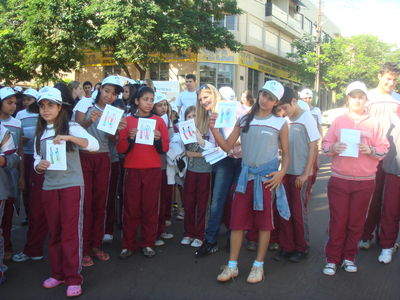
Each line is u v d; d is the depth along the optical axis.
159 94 5.15
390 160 4.17
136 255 4.47
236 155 4.46
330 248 3.98
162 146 4.33
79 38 15.74
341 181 3.91
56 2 15.02
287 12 29.25
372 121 3.91
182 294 3.51
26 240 4.66
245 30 23.41
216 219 4.45
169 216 5.71
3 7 17.73
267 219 3.73
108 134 4.29
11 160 3.65
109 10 15.08
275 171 3.73
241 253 4.56
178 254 4.52
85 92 8.02
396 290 3.61
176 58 22.11
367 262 4.29
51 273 3.77
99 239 4.31
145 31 14.95
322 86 29.12
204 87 4.44
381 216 4.28
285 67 29.05
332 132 4.09
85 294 3.50
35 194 4.12
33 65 17.16
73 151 3.55
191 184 4.76
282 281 3.79
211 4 19.03
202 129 4.59
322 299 3.43
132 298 3.43
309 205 6.71
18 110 6.11
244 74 23.59
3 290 3.57
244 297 3.46
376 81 26.80
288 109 3.84
